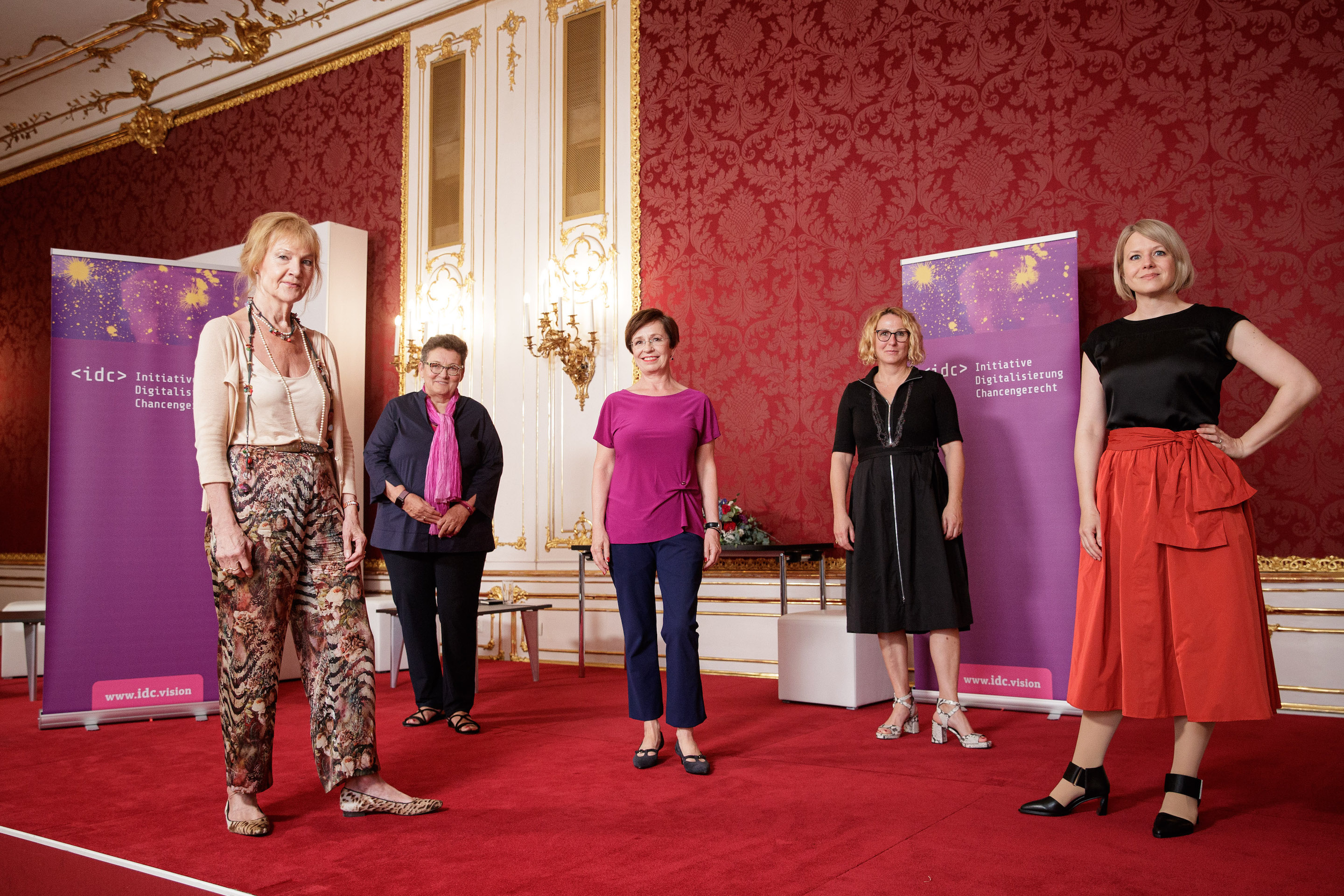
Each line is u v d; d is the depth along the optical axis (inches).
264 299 96.4
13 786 113.7
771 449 208.7
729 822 92.7
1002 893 71.6
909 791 104.3
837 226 204.4
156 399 164.4
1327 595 155.2
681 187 225.3
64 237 336.8
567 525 235.8
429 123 267.3
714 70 223.0
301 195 289.4
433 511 145.1
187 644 163.6
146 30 290.2
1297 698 156.0
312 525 95.1
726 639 211.2
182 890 75.5
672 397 121.9
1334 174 158.6
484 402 251.4
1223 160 167.0
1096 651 90.7
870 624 133.5
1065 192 180.5
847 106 205.0
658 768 117.4
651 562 120.0
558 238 243.0
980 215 188.7
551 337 231.5
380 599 221.9
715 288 218.5
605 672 217.2
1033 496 156.0
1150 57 174.2
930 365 164.9
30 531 334.0
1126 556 88.7
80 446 158.4
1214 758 118.1
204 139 309.9
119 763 127.0
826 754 124.4
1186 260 93.0
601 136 238.7
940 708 131.1
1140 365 91.3
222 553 89.6
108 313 161.6
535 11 252.5
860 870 77.6
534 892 73.9
